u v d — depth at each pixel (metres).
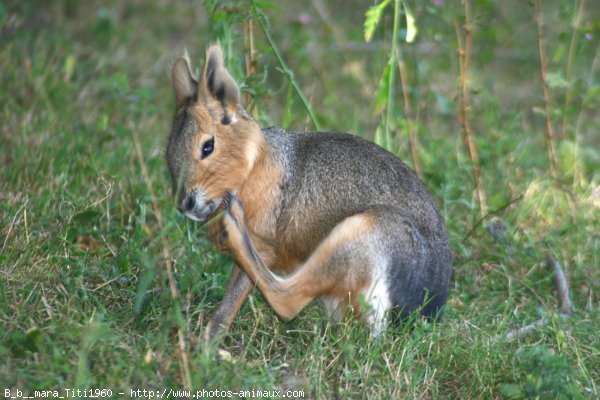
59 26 17.75
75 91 15.00
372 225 8.96
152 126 14.44
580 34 14.02
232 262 10.32
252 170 9.60
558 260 11.18
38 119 13.88
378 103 11.59
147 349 8.36
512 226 11.93
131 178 12.22
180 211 9.40
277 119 14.91
